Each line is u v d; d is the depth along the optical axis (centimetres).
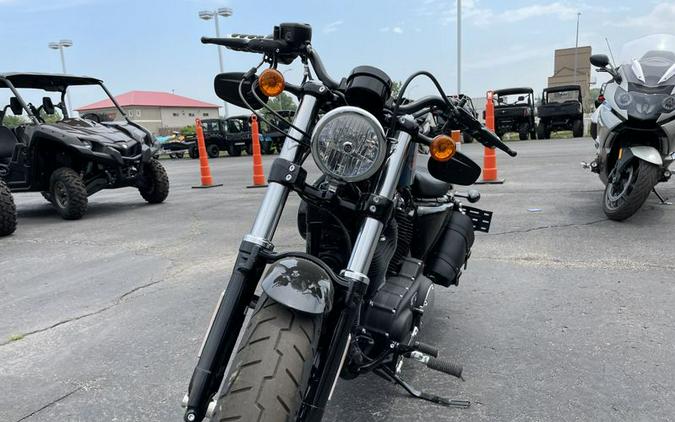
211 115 7969
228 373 171
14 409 276
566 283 417
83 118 980
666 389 269
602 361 299
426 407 265
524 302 387
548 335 334
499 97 2522
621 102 560
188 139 2831
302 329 175
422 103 238
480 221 371
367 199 207
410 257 293
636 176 554
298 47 229
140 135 922
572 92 2397
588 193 768
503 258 488
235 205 891
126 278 495
